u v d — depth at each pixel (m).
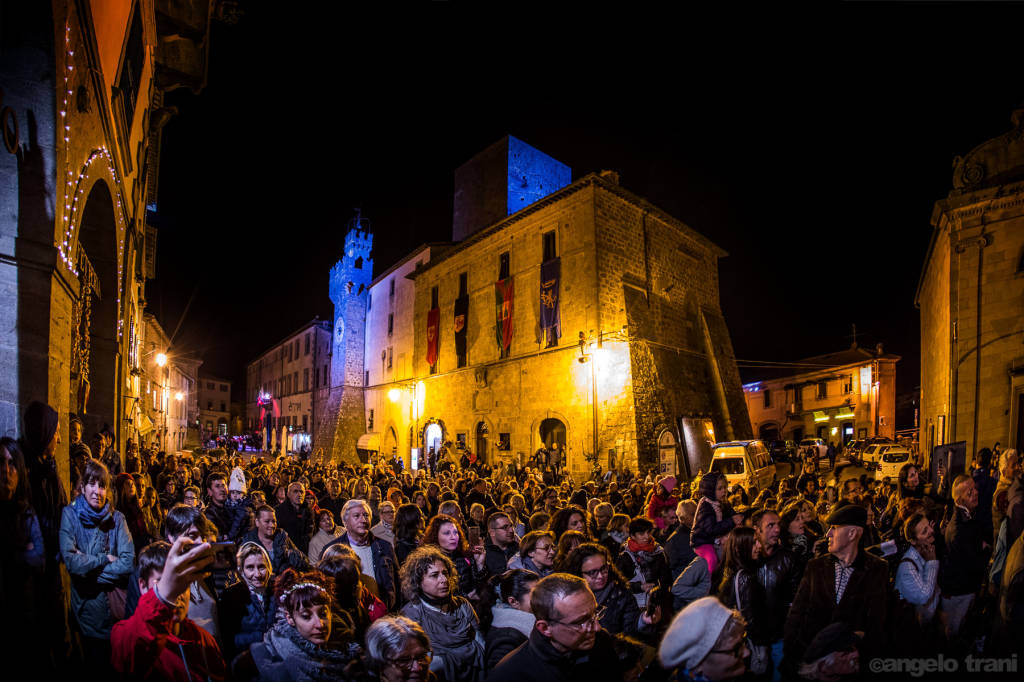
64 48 5.37
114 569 4.09
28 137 5.13
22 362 4.93
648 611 4.17
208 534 4.27
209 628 3.67
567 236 24.56
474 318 29.44
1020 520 4.86
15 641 3.70
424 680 2.83
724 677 2.37
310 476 12.84
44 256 5.10
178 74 14.49
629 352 22.03
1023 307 14.77
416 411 33.00
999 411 14.81
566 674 2.75
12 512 3.84
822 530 7.02
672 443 21.64
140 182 12.70
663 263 27.03
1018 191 14.86
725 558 4.29
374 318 41.72
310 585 3.16
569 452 23.33
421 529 5.86
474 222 33.50
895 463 23.83
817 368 44.53
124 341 10.16
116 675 2.58
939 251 18.33
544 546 4.91
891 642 4.20
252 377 77.00
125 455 10.36
